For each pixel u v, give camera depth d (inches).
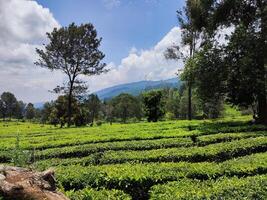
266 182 356.8
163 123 1466.5
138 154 606.2
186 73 1339.8
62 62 2162.9
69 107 2206.0
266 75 1288.1
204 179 427.2
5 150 776.9
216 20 1389.0
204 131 980.6
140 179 410.9
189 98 1947.6
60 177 418.3
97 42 2176.4
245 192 328.8
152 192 344.8
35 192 253.8
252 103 1358.3
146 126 1332.4
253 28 1291.8
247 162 474.3
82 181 418.0
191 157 597.0
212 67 1286.9
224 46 1290.6
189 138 818.2
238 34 1261.1
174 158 593.0
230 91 1317.7
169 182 374.6
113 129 1244.5
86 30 2140.7
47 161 582.9
